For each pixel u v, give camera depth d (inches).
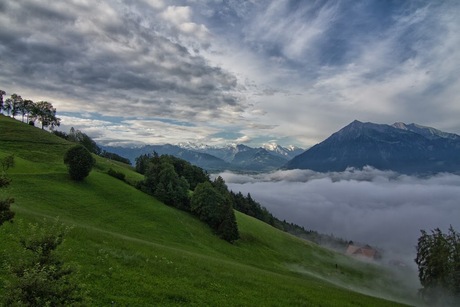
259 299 1089.4
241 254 3221.0
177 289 982.4
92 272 960.9
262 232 4569.4
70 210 2689.5
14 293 460.8
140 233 2691.9
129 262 1165.1
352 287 3410.4
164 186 4338.1
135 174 5378.9
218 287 1123.3
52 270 497.7
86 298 530.0
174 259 1435.8
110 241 1461.6
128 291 882.1
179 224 3412.9
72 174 3636.8
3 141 4911.4
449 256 2292.1
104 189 3730.3
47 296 470.3
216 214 3912.4
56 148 5206.7
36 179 3280.0
